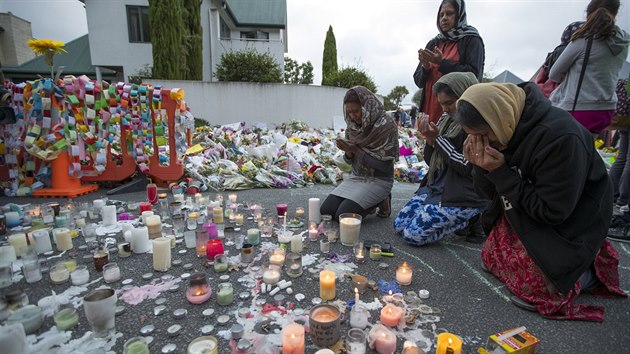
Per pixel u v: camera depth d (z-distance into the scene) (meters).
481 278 2.24
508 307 1.89
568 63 3.10
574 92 3.08
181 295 1.96
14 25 18.80
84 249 2.57
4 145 4.21
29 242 2.57
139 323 1.69
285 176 5.50
